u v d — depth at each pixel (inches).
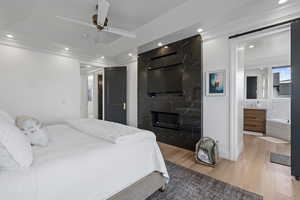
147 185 62.8
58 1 75.9
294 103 77.0
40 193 36.5
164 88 147.9
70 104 157.8
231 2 77.4
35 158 44.6
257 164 98.7
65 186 40.4
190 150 125.6
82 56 167.5
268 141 150.3
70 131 81.5
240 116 117.4
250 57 183.6
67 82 156.0
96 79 262.1
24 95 130.0
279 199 64.6
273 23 86.5
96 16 82.2
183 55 129.5
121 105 191.2
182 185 75.2
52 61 146.1
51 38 124.2
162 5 80.7
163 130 147.9
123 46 144.7
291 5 78.8
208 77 116.7
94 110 263.4
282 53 167.2
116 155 53.7
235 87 104.6
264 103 191.0
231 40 104.4
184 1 77.6
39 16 89.8
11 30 109.1
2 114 60.5
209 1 76.7
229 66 106.3
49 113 143.8
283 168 92.9
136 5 80.7
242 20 95.8
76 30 109.8
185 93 129.2
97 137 68.6
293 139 78.0
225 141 109.4
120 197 52.7
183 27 106.4
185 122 129.5
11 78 123.6
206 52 118.2
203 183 76.9
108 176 50.1
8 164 37.1
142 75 167.3
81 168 44.1
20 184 34.6
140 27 105.6
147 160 65.8
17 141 40.4
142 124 168.2
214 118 114.6
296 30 75.6
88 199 44.7
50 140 63.6
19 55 127.3
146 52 161.9
